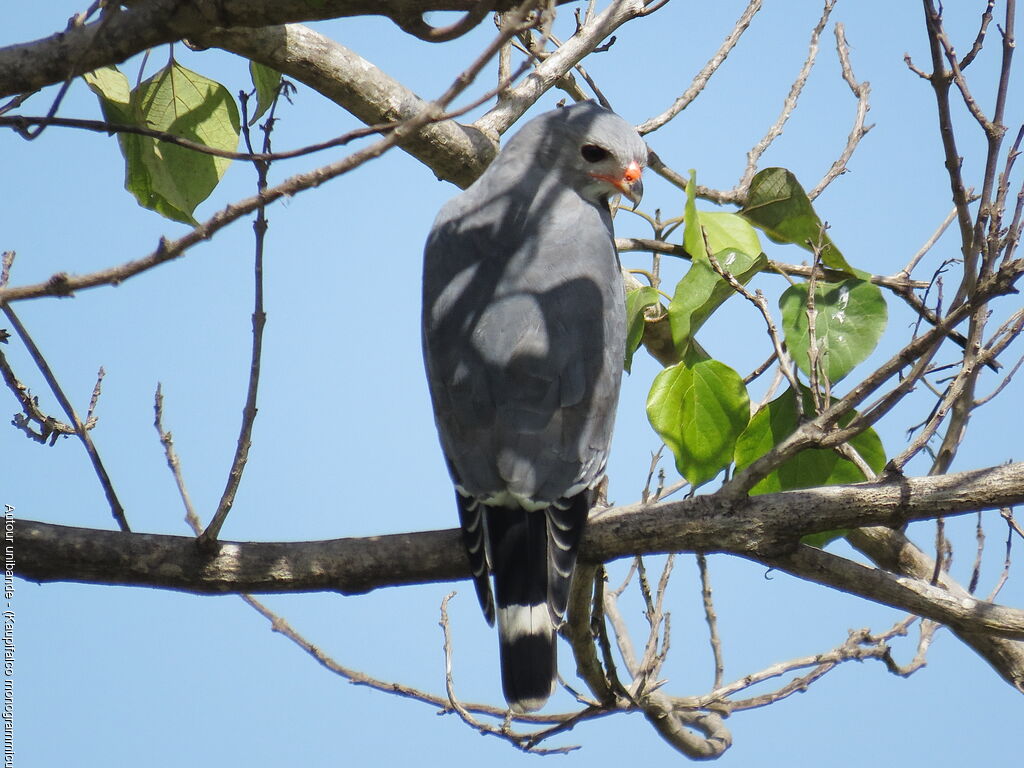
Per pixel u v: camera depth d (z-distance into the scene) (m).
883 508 5.98
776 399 6.93
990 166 5.78
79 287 4.62
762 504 6.11
